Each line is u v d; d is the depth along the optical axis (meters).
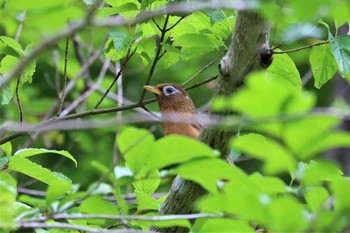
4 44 11.05
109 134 18.45
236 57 8.05
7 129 8.24
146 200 8.76
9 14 7.21
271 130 5.32
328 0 5.62
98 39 17.75
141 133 6.28
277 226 5.89
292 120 5.13
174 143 6.25
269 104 5.04
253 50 7.98
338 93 19.45
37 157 17.64
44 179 9.38
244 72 8.05
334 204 5.99
